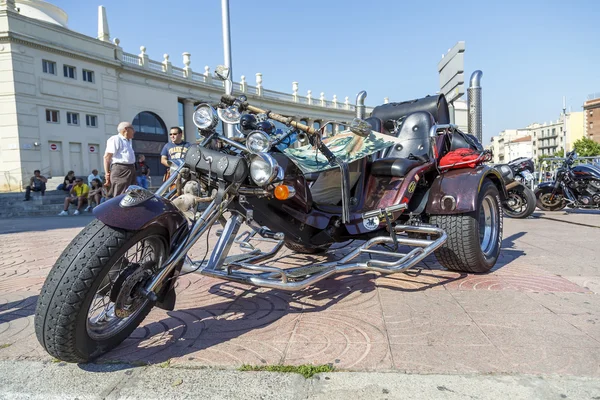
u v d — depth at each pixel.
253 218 3.04
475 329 2.59
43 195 18.00
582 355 2.21
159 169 33.69
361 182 3.88
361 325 2.70
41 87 26.09
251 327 2.70
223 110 3.04
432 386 1.92
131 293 2.29
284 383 1.97
